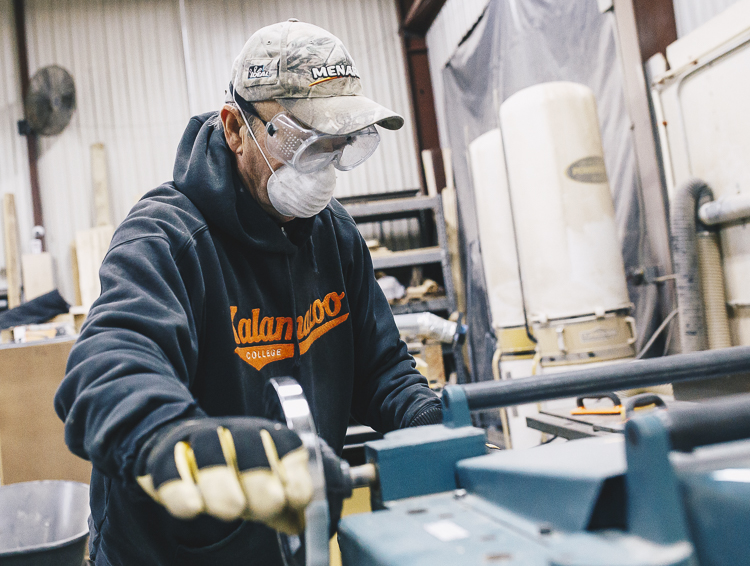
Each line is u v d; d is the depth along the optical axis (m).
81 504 0.95
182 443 0.42
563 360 2.12
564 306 2.12
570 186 2.12
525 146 2.18
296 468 0.41
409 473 0.51
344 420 0.96
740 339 1.96
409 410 0.84
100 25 4.43
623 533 0.36
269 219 0.86
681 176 2.14
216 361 0.81
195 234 0.80
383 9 4.50
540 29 2.85
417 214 4.29
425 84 4.48
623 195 2.47
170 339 0.60
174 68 4.45
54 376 2.26
